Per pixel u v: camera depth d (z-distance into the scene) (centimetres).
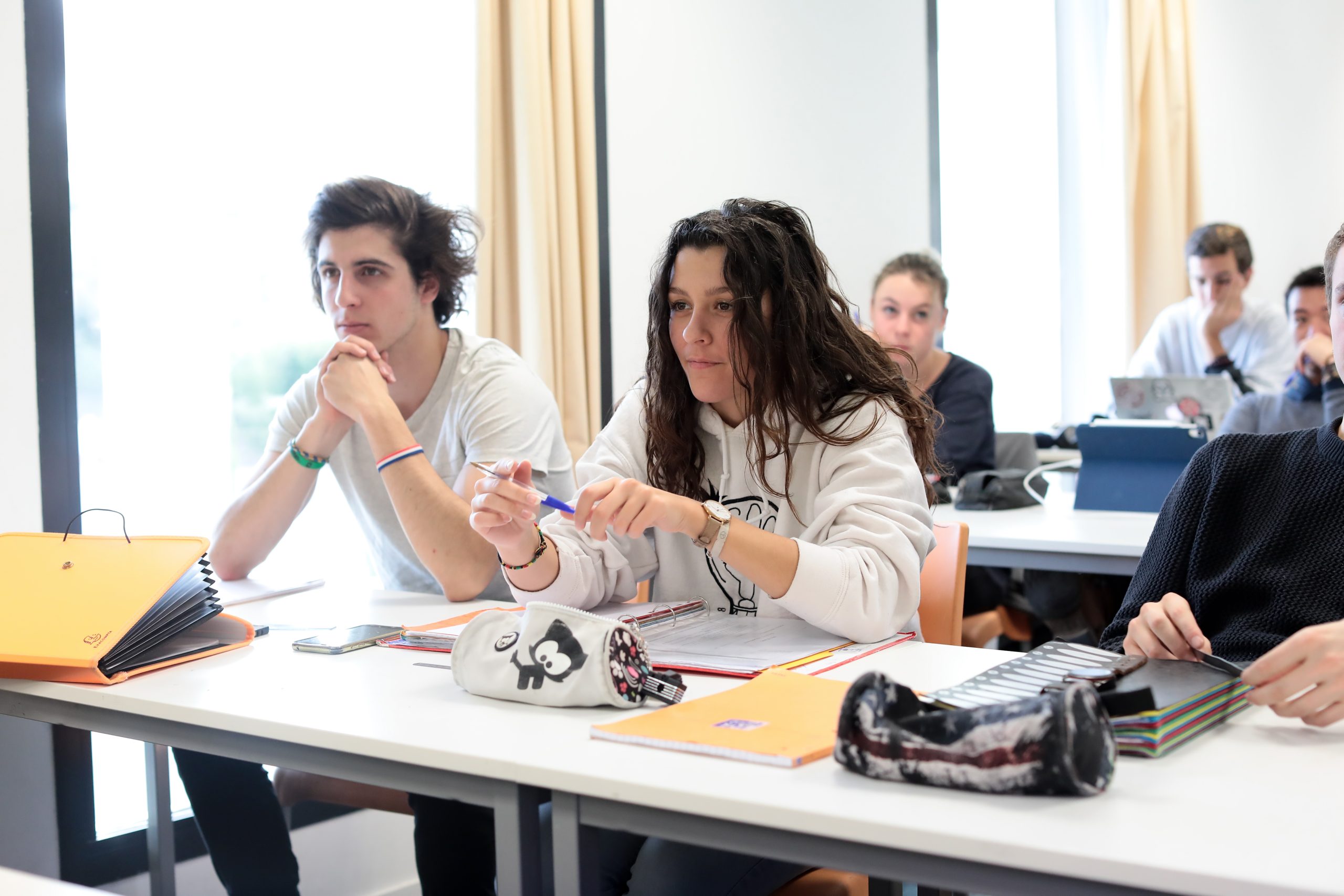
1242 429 292
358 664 119
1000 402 477
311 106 244
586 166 277
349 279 172
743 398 142
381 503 185
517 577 139
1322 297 323
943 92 441
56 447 195
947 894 121
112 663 114
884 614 123
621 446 155
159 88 216
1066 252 487
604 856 125
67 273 196
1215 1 474
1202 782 75
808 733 86
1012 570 282
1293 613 120
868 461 135
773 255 135
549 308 264
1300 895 57
